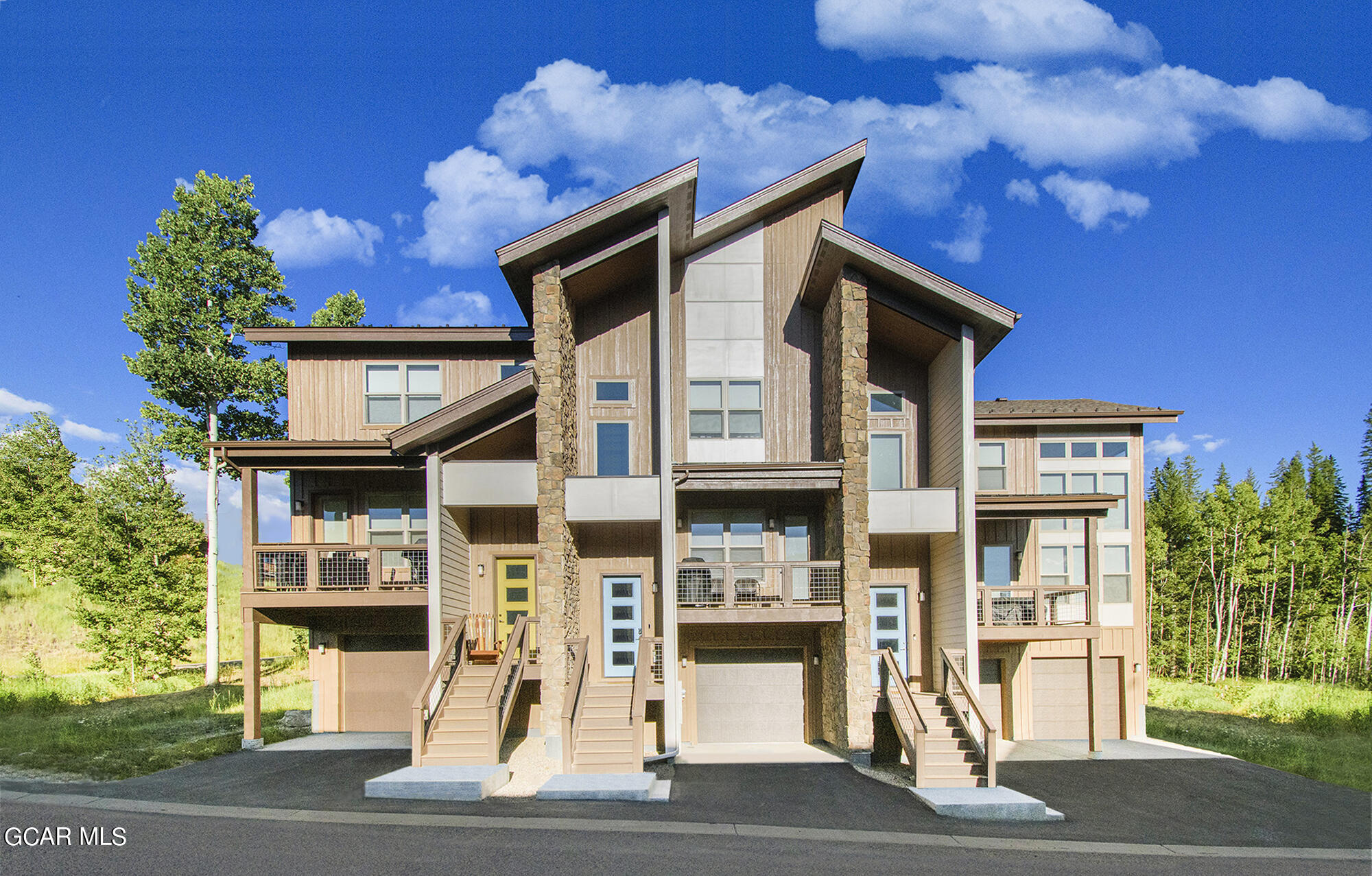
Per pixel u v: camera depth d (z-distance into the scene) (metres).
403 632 17.80
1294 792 13.64
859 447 15.71
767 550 17.52
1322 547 44.88
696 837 9.53
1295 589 41.56
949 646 16.55
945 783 12.94
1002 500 16.75
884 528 16.25
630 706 15.05
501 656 15.33
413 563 17.33
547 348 15.51
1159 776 14.62
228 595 39.47
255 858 8.11
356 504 17.83
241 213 26.92
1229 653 40.28
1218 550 41.00
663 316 16.03
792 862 8.66
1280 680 39.47
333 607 15.56
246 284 27.06
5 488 34.94
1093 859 9.45
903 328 17.20
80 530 24.69
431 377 18.45
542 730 15.30
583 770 13.09
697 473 15.95
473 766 12.48
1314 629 39.84
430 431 15.07
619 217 15.73
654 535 17.30
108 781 11.84
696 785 12.75
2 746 14.20
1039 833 10.55
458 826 9.59
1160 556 41.66
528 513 17.25
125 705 20.69
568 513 15.85
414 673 17.98
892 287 16.28
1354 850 10.31
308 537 17.66
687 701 17.44
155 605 24.62
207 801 10.66
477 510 17.30
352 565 17.16
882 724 15.89
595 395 17.66
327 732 17.48
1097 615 16.84
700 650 17.84
